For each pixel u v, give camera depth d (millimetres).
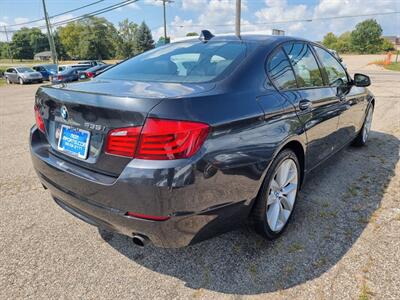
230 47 2504
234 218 1964
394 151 4430
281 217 2459
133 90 1915
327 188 3260
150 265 2172
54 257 2256
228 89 1978
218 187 1771
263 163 2045
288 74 2557
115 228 1841
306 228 2557
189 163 1613
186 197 1639
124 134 1662
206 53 2479
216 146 1726
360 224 2602
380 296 1853
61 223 2701
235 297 1884
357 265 2117
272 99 2209
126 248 2357
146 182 1597
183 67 2354
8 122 7191
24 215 2828
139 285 1988
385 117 6582
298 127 2428
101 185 1742
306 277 2023
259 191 2129
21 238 2479
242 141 1886
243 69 2172
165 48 2902
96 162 1812
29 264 2182
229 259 2213
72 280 2031
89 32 74125
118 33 79188
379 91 10758
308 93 2695
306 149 2639
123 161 1683
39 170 2256
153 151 1603
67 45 80125
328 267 2105
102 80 2393
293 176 2547
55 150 2156
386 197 3051
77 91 1965
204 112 1714
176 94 1769
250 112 1969
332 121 3133
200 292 1928
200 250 2314
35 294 1917
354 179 3479
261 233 2305
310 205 2912
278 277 2031
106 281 2023
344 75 3742
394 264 2117
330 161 3518
